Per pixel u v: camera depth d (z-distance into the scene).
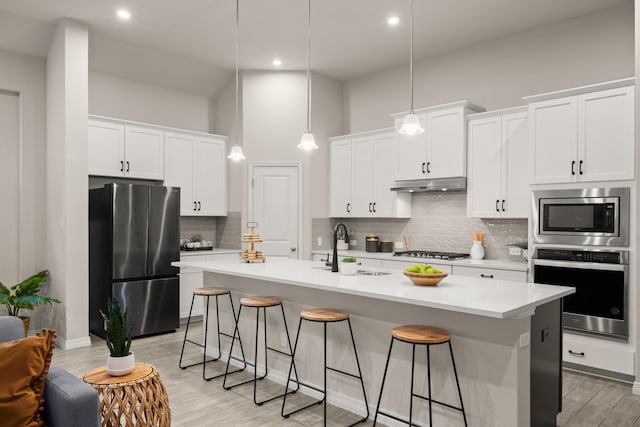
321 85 6.27
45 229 4.96
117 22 4.62
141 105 5.82
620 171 3.59
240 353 4.01
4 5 4.21
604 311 3.66
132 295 4.81
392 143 5.56
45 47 4.86
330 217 6.33
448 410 2.59
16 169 4.87
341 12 4.40
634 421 2.90
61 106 4.53
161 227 5.04
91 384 2.04
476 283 2.97
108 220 4.74
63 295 4.48
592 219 3.73
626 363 3.52
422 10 4.32
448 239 5.38
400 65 5.90
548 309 2.68
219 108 6.45
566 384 3.53
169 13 4.42
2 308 4.68
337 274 3.36
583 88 3.77
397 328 2.57
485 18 4.50
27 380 1.85
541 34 4.69
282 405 3.14
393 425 2.84
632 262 3.52
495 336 2.40
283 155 6.05
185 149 5.84
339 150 6.17
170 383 3.55
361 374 3.04
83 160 4.55
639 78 3.32
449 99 5.42
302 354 3.44
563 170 3.91
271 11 4.39
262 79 6.08
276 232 6.05
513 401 2.33
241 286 4.00
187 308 5.52
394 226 5.94
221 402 3.20
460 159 4.85
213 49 5.37
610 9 4.24
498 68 5.01
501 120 4.61
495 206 4.66
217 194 6.15
